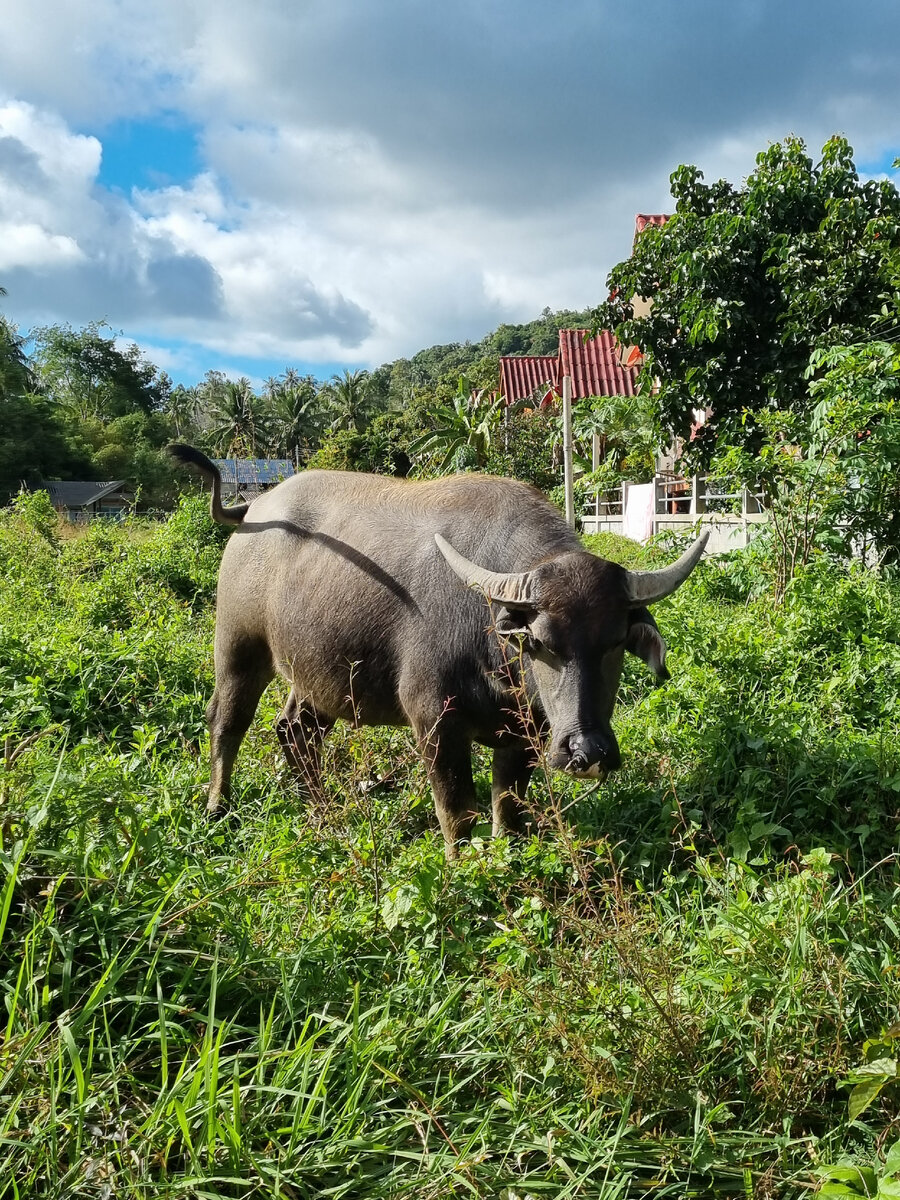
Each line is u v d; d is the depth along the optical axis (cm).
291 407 6969
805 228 1066
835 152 1051
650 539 1077
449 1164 208
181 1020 242
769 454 812
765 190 1049
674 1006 252
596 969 265
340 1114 217
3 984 226
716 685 492
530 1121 228
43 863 260
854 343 948
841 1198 183
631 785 437
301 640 447
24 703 509
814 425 815
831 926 289
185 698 592
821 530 790
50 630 689
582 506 2202
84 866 259
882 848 370
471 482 438
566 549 393
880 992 262
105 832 279
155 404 8488
